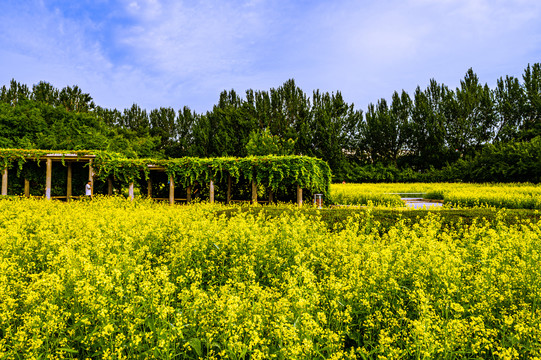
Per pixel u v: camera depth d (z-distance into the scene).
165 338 3.03
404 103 61.28
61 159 18.02
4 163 17.05
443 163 54.06
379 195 20.67
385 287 4.13
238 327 3.02
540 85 51.22
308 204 16.12
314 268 5.57
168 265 5.42
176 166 17.50
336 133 50.69
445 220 9.32
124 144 33.41
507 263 5.42
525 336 3.23
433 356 2.97
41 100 48.19
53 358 2.90
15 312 3.67
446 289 4.12
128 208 13.01
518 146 39.09
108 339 3.06
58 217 8.97
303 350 2.87
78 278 4.05
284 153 29.23
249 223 8.13
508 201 17.34
